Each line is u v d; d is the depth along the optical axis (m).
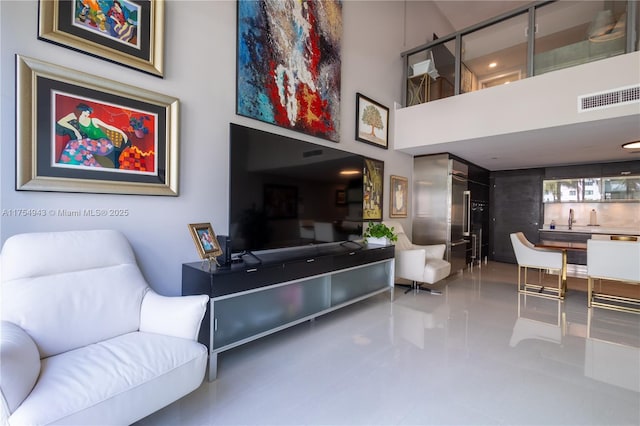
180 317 1.63
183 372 1.44
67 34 1.85
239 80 2.74
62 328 1.48
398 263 4.29
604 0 3.46
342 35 3.95
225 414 1.66
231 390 1.88
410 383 1.97
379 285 3.80
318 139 3.63
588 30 3.55
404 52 5.11
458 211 5.57
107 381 1.22
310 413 1.67
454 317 3.25
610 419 1.64
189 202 2.44
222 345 2.07
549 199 6.69
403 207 5.29
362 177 3.82
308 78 3.42
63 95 1.83
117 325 1.66
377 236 3.96
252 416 1.64
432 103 4.59
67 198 1.87
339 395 1.84
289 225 2.88
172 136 2.30
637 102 3.05
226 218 2.68
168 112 2.28
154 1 2.22
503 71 4.20
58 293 1.53
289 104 3.20
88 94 1.93
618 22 3.36
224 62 2.65
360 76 4.29
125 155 2.08
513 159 5.80
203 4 2.51
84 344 1.53
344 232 3.53
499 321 3.13
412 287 4.47
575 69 3.40
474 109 4.16
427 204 5.43
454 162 5.37
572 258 6.05
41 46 1.78
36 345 1.34
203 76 2.52
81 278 1.64
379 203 4.66
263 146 2.65
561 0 3.72
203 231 2.25
